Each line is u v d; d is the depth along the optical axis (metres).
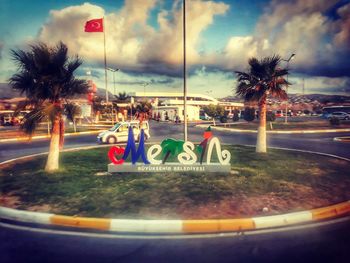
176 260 4.76
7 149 18.88
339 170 11.37
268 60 14.96
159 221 6.07
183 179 9.80
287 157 14.35
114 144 21.09
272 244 5.34
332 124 38.22
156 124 50.88
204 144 10.84
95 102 47.75
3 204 7.32
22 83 10.48
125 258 4.84
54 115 10.62
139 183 9.30
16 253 5.02
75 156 14.84
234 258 4.81
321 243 5.36
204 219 6.29
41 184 9.20
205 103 79.38
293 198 7.79
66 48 10.88
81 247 5.25
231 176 10.23
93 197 7.86
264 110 15.67
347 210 7.18
